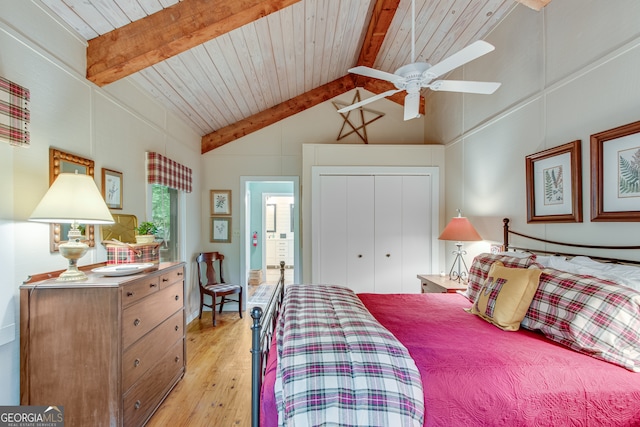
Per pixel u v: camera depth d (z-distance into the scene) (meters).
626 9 1.68
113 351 1.74
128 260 2.30
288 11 2.65
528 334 1.71
